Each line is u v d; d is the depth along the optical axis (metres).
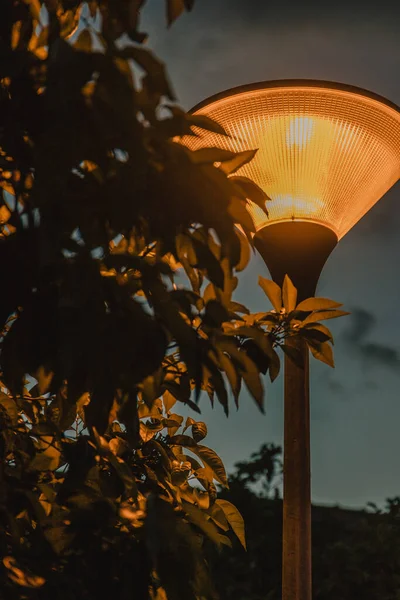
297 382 2.63
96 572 1.57
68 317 1.29
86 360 1.32
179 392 1.72
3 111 1.35
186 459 2.24
